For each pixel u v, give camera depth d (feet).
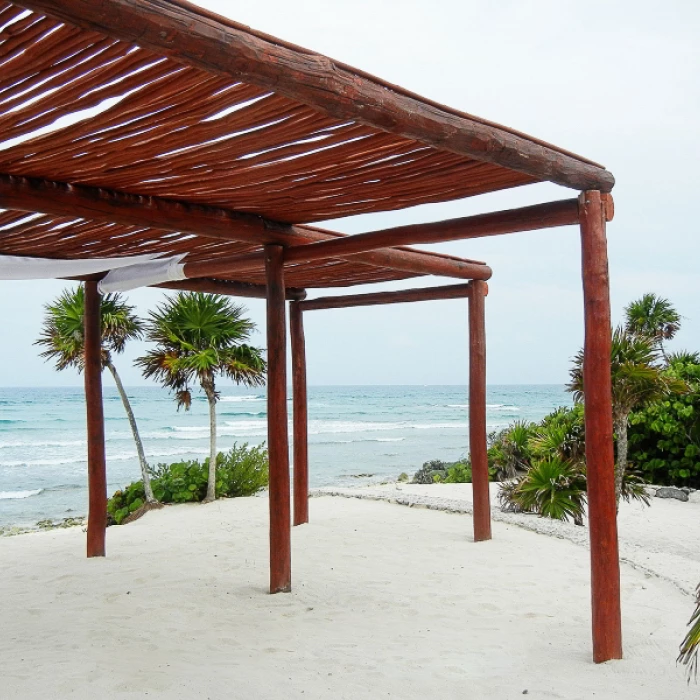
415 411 172.96
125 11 6.23
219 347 33.60
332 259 18.45
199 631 13.61
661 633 13.01
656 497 32.22
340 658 12.08
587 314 11.85
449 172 11.71
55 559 20.39
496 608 14.93
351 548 20.70
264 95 8.66
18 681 10.97
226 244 17.43
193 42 6.79
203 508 30.60
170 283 20.84
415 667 11.65
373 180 12.28
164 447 93.71
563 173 11.34
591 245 11.84
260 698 10.41
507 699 10.36
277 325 16.25
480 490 21.47
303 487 24.53
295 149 10.59
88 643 12.91
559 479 24.47
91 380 20.42
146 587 16.90
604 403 11.71
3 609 15.33
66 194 12.37
